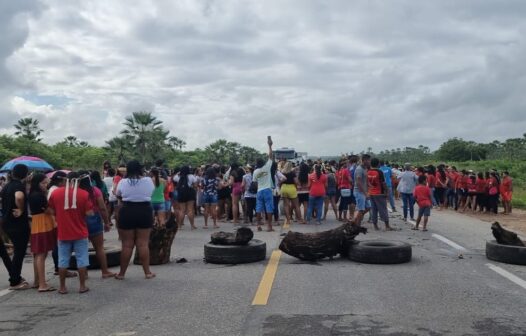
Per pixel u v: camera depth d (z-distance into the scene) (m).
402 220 17.38
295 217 18.52
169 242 9.93
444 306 6.66
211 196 15.93
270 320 6.12
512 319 6.10
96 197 8.66
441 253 10.70
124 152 47.44
